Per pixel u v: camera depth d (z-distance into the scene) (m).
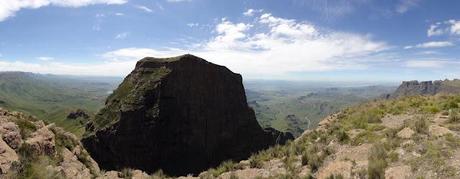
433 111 26.09
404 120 24.30
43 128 22.48
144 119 100.19
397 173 15.45
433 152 16.27
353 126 26.41
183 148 103.94
